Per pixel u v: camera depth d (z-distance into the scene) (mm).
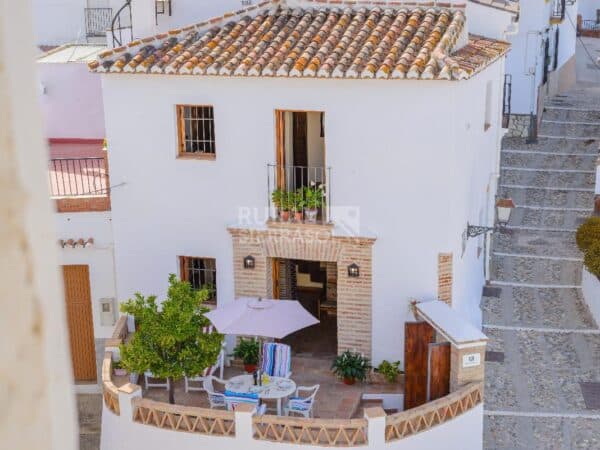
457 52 18312
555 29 40094
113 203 19000
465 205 18453
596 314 22094
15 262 797
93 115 25578
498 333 21594
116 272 19469
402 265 17531
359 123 17062
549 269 25547
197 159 18281
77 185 21188
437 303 17266
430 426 15305
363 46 17688
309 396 17250
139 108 18297
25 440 792
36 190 824
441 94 16516
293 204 17875
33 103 828
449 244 17234
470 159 18828
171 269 19109
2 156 797
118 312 19953
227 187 18234
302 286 21906
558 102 40156
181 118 18375
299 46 17984
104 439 16609
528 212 29672
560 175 32500
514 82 35156
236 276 18672
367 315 17938
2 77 797
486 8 22031
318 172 19719
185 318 15727
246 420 15055
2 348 784
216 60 17641
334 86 17016
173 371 15867
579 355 20516
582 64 47281
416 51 17516
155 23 20406
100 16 30438
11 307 792
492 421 17875
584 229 23984
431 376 16141
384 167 17156
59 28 30703
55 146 25469
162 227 18891
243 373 18438
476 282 22281
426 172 16969
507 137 35688
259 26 19281
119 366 17828
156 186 18688
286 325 16438
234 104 17719
